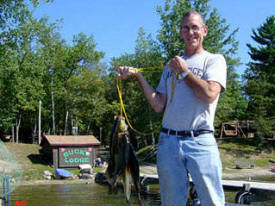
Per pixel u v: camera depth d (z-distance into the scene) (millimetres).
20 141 63469
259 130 38750
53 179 26047
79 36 48938
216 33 33625
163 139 3410
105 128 61719
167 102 3514
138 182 3363
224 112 38812
